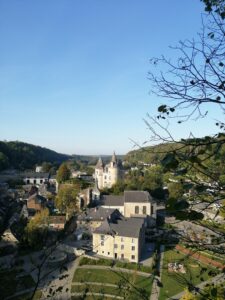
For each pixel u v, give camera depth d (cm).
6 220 1546
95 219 5666
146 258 4753
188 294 984
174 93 573
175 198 450
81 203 6962
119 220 5181
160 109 577
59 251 4509
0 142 17025
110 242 4775
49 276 3303
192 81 565
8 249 2698
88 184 9656
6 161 14962
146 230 5516
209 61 561
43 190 9956
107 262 4362
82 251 4606
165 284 3250
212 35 565
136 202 7012
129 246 4681
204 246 609
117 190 8175
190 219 445
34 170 16688
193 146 500
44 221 3656
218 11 565
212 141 494
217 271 686
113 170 10494
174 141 519
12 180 11831
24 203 7038
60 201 7081
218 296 612
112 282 3653
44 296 2523
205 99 561
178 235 619
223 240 604
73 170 16812
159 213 7419
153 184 7850
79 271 3997
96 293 3272
